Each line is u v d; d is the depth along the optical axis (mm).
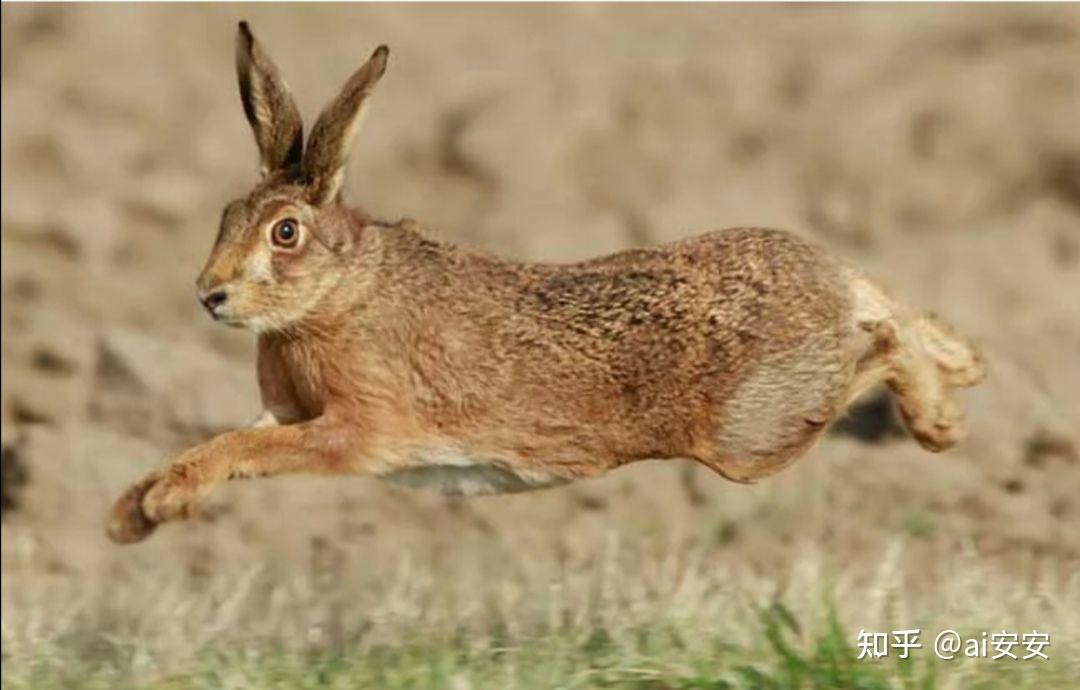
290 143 29000
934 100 56781
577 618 31766
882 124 56625
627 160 57656
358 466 28828
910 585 36375
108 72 63156
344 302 28453
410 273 28703
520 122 58656
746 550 38906
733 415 28750
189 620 34375
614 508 40781
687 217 54875
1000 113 56219
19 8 64625
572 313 28703
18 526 42156
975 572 34031
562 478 29219
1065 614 31406
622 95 58906
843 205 55531
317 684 30078
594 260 29266
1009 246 52781
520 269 29062
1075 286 50594
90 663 32250
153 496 28016
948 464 40094
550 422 28797
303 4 64938
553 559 38906
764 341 28547
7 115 61500
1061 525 38375
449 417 28750
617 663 29688
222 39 64438
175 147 60781
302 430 28625
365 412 28672
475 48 62438
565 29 62906
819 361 28719
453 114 59594
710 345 28562
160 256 56125
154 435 44188
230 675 30344
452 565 38719
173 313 53000
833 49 59031
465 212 57219
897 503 39656
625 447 29016
